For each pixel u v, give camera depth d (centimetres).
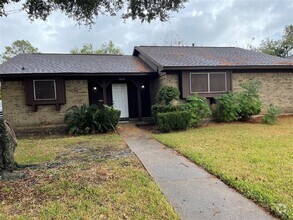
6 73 920
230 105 1000
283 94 1205
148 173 407
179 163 464
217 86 1079
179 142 643
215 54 1287
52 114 1037
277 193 302
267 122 977
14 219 260
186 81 1038
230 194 315
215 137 692
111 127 955
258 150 520
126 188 338
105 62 1245
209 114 1001
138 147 631
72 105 1065
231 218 255
